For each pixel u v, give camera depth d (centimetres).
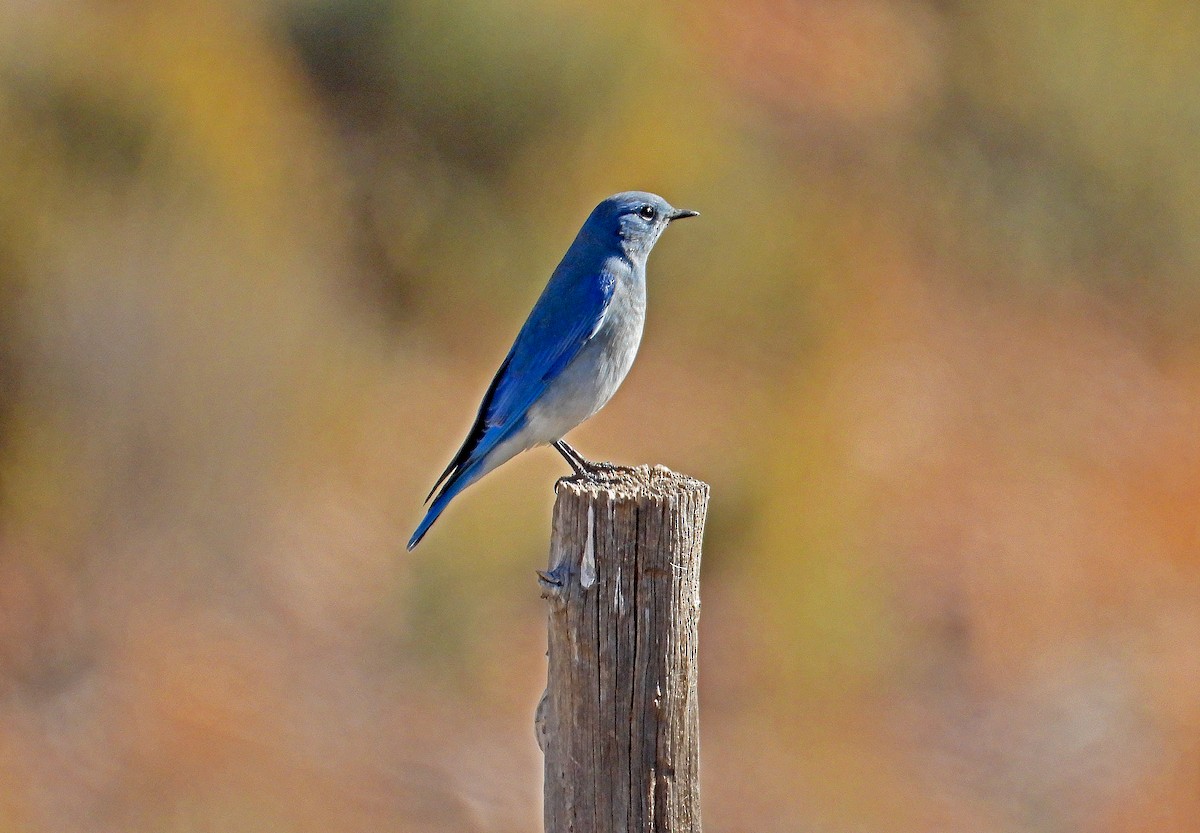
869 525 1767
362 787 1265
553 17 2014
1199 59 2919
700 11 2569
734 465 1686
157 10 1848
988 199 2675
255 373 1644
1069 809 1394
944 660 1617
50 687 1327
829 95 2617
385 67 1959
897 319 2239
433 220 1922
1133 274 2688
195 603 1456
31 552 1462
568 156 2005
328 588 1495
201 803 1215
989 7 2884
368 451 1664
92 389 1562
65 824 1179
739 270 1983
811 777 1379
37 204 1633
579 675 619
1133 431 2225
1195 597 1820
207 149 1762
